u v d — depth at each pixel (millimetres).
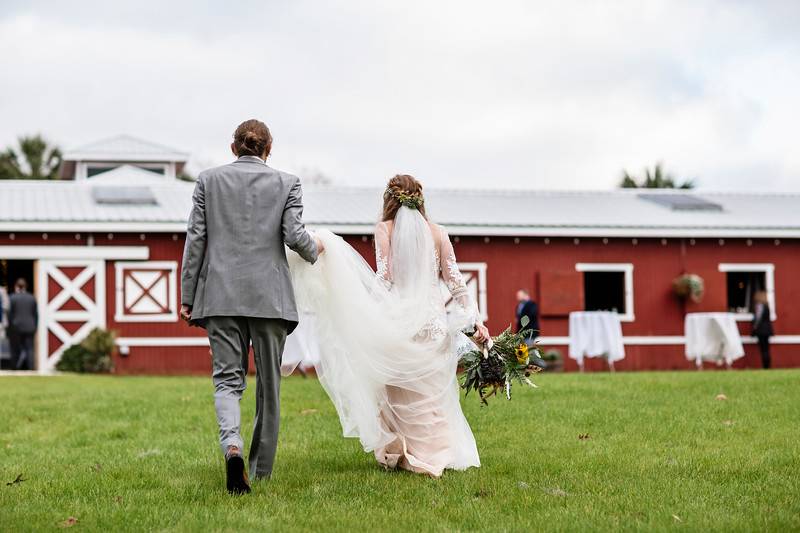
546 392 11008
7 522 4809
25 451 7555
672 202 25016
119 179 27812
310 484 5758
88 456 7188
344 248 6051
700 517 4758
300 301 6016
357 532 4516
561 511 4930
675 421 8422
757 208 25359
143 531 4574
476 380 6121
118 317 20688
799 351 23406
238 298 5422
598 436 7707
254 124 5805
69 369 19766
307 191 25234
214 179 5578
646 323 22859
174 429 8625
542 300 22297
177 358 20844
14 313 19969
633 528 4523
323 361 6055
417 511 4980
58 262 20484
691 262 23141
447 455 6062
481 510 4996
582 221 22578
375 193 25359
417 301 6008
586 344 20203
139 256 20719
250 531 4508
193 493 5430
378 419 6043
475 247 22219
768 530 4469
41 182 24250
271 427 5738
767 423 8258
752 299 24062
